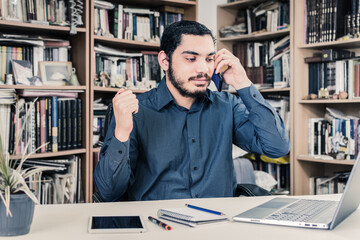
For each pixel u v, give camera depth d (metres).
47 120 2.56
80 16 2.69
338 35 2.78
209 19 3.52
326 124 2.91
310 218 1.00
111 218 1.03
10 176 0.93
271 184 3.10
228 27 3.51
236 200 1.29
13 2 2.47
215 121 1.68
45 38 2.74
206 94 1.68
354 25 2.71
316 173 3.14
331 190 2.95
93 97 2.91
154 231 0.93
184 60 1.47
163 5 3.18
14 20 2.46
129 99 1.28
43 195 2.51
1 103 2.34
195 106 1.63
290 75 3.00
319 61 2.90
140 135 1.58
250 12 3.40
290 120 3.01
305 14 2.96
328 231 0.94
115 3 3.11
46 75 2.63
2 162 0.92
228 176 1.65
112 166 1.31
